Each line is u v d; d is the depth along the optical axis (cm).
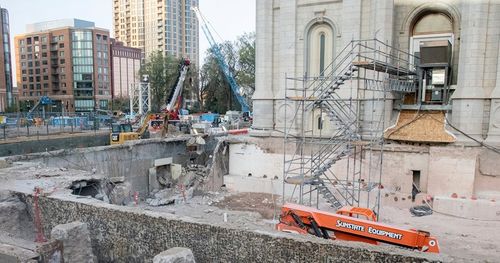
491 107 2164
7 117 5881
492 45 2191
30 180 1714
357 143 1903
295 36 2666
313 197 2295
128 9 15575
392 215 1953
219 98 7931
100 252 1331
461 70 2245
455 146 2166
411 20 2464
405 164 2136
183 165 3077
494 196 1975
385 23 2377
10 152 3381
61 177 1784
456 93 2245
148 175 2741
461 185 2002
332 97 2223
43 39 11225
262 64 2770
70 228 1154
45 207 1450
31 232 1474
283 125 2716
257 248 1079
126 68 13088
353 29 2489
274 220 1833
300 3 2652
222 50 7756
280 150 2680
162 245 1215
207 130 4212
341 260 984
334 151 2098
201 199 2355
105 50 11481
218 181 2602
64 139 4009
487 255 1455
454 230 1741
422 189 2125
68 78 11094
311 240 1022
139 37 15525
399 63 2483
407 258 920
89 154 2339
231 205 2228
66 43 10988
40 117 6144
